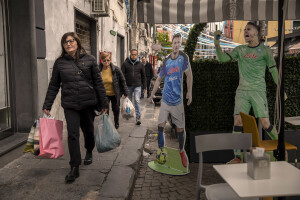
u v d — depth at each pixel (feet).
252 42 13.53
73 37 11.30
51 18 20.25
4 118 15.49
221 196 7.88
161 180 13.37
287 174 6.47
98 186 11.12
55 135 11.24
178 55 13.80
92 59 11.91
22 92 16.43
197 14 14.51
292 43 49.98
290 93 15.28
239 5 14.64
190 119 15.39
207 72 15.21
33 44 16.39
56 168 12.93
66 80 11.40
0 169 12.76
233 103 15.40
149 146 19.17
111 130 12.77
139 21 14.28
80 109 11.82
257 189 5.75
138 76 23.80
